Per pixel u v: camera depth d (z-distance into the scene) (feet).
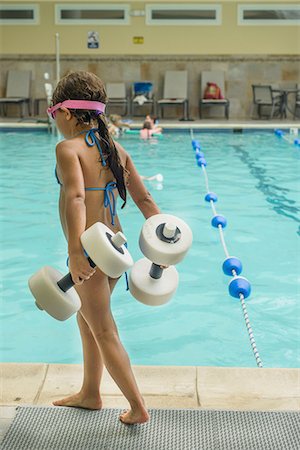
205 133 52.39
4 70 62.85
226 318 14.74
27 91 61.87
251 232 21.72
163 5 61.52
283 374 9.96
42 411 8.69
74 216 7.31
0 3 61.67
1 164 36.04
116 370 8.01
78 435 8.12
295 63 61.93
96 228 7.03
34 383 9.70
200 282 16.96
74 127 8.14
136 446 7.91
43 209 25.13
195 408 8.79
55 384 9.66
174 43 62.08
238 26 61.62
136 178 8.82
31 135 50.11
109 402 9.12
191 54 62.23
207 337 13.75
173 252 7.82
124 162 8.72
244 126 52.90
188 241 7.97
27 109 63.00
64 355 12.98
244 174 32.99
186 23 61.72
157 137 48.85
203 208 25.21
